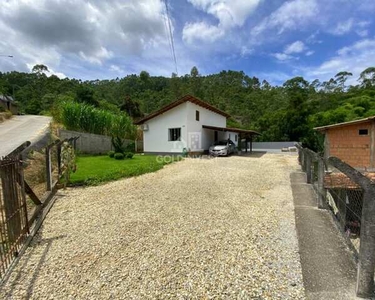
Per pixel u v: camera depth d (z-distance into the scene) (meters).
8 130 15.05
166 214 4.70
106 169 9.63
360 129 11.85
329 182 5.57
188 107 16.45
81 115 17.67
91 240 3.61
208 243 3.43
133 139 21.03
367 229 2.10
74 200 5.81
